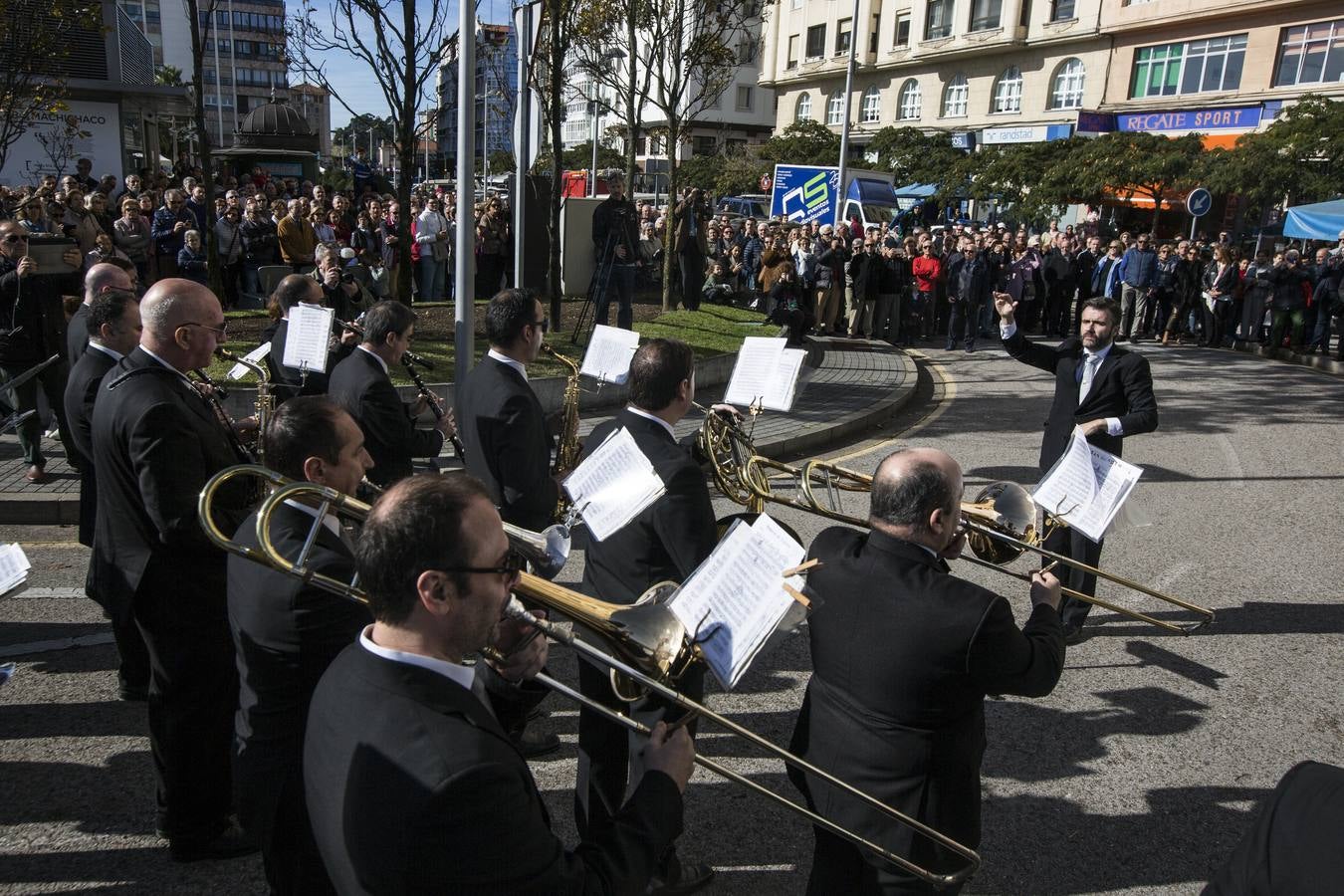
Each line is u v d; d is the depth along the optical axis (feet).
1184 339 56.59
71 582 17.51
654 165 131.95
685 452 9.87
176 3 191.31
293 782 6.72
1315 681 15.33
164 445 9.42
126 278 17.74
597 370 15.87
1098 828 11.48
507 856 4.75
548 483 11.92
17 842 10.44
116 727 12.85
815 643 7.84
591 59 49.42
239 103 243.60
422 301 47.03
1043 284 56.39
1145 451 30.01
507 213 48.98
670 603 7.28
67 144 59.31
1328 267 49.83
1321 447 30.86
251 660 7.32
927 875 7.17
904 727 7.32
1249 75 103.19
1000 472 27.14
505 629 6.61
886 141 125.29
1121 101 117.39
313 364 17.16
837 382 37.93
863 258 49.34
